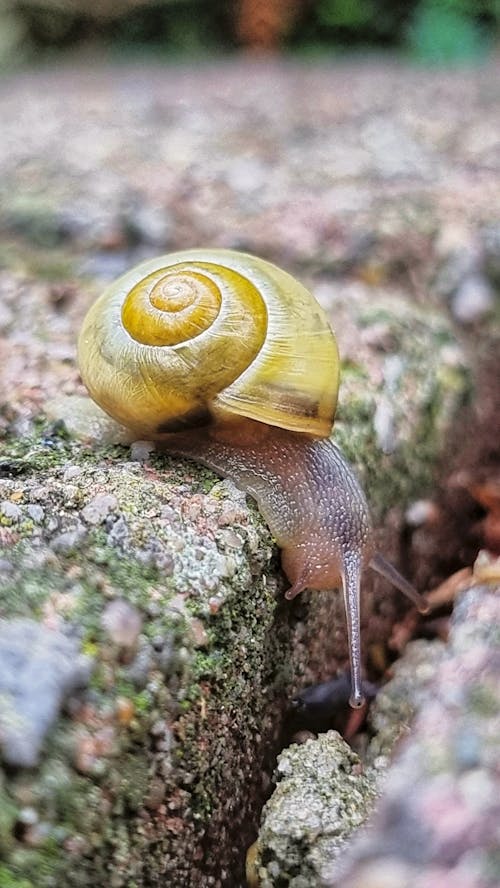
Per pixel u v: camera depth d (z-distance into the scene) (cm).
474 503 9
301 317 6
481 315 10
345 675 7
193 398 6
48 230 11
